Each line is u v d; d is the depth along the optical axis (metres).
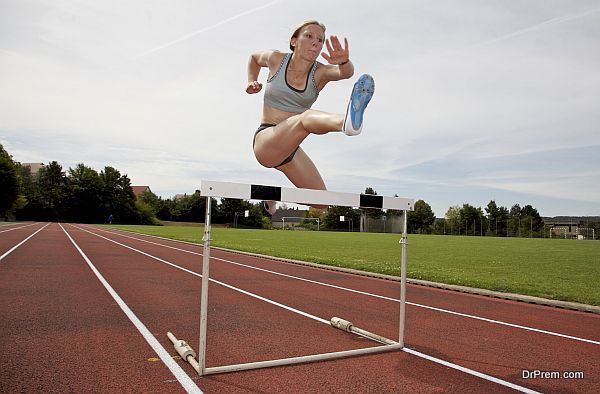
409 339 5.78
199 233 40.03
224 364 4.55
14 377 3.99
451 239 44.47
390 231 77.06
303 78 4.92
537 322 7.02
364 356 4.93
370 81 3.67
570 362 4.90
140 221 84.69
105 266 12.95
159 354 4.79
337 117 4.00
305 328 6.19
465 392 3.92
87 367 4.31
